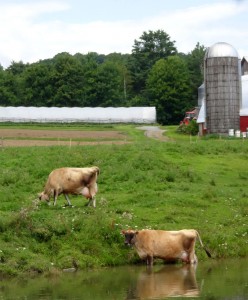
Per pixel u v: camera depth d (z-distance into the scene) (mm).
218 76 78500
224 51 78625
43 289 20344
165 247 24234
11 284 21156
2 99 141375
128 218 27172
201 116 84188
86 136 76688
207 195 33031
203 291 19625
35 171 37031
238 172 42156
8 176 35375
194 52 161250
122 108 121625
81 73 140125
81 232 25109
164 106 131250
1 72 147875
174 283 21016
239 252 26266
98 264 23875
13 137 72688
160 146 47312
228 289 19844
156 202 30891
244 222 29328
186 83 132250
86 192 28828
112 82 140750
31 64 166125
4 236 24141
